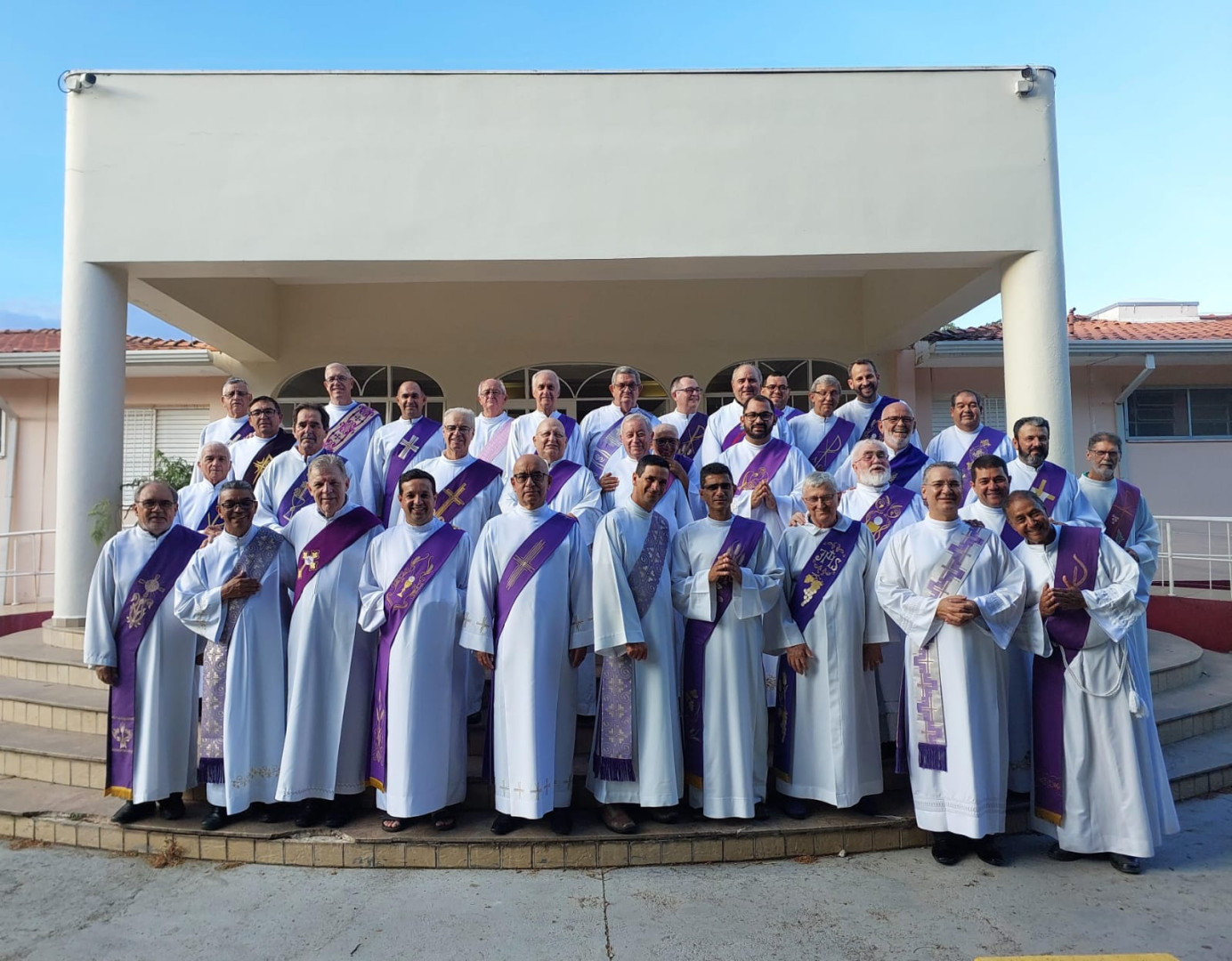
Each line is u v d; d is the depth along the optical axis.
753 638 3.78
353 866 3.58
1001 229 6.00
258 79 5.96
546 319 9.23
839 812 3.84
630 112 6.04
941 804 3.58
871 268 6.33
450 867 3.55
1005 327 6.23
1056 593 3.58
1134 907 3.21
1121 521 4.62
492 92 6.01
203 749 3.78
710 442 5.34
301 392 9.21
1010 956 2.87
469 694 4.59
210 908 3.24
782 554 4.01
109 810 3.99
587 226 5.98
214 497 4.86
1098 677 3.57
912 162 6.03
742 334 9.27
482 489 4.70
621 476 4.97
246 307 8.28
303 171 5.95
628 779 3.67
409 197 5.96
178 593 3.76
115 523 5.94
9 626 7.66
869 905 3.21
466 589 3.91
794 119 6.05
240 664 3.77
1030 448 4.56
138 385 9.74
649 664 3.72
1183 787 4.39
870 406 5.59
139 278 6.27
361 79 5.99
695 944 2.94
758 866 3.56
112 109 5.93
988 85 6.07
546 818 3.81
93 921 3.15
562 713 3.76
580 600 3.81
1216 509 9.65
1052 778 3.64
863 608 3.90
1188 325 10.30
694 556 3.86
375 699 3.81
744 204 6.02
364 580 3.87
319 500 3.96
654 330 9.27
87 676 5.31
